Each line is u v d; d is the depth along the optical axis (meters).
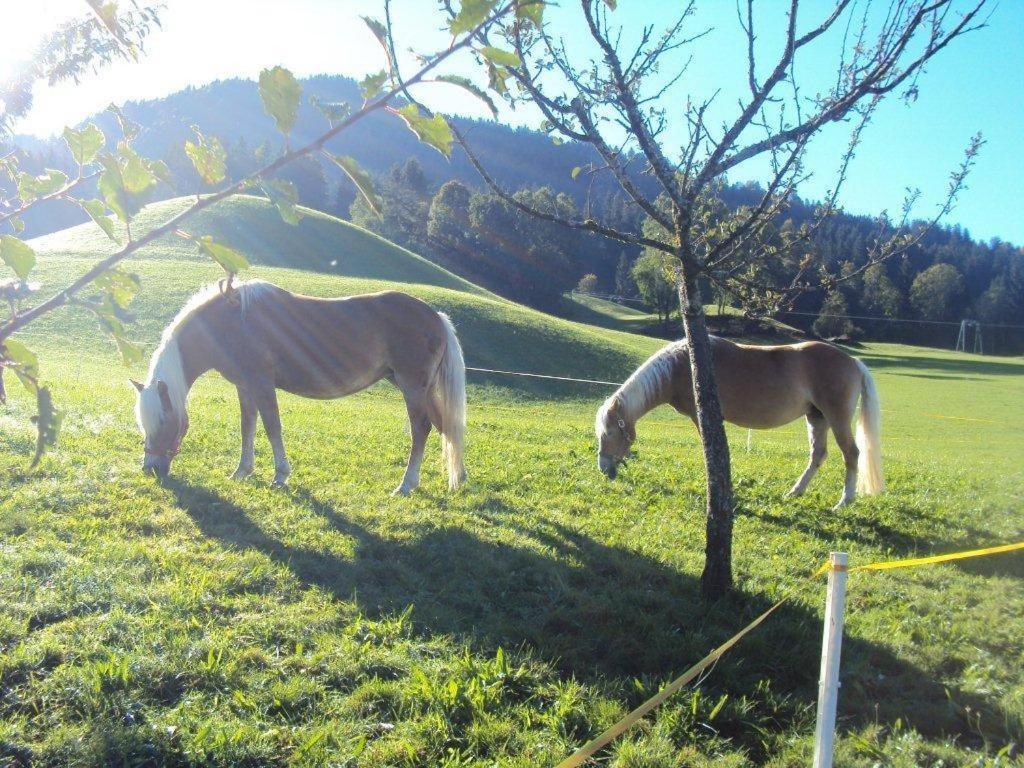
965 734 4.69
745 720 4.57
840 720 4.73
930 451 22.81
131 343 1.43
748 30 5.32
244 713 4.18
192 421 11.78
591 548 7.38
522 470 10.65
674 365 9.91
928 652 5.61
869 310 79.25
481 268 79.12
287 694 4.35
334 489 8.64
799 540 8.33
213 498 7.67
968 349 79.81
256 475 8.91
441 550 6.91
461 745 4.09
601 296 88.38
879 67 4.91
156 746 3.82
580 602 5.98
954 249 98.69
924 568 7.65
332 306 8.69
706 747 4.29
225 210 51.94
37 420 1.33
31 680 4.23
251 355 8.46
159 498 7.47
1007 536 8.88
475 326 38.56
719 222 6.12
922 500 10.73
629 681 4.90
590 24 5.31
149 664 4.44
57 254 39.25
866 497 10.70
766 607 6.16
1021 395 45.34
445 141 1.48
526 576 6.51
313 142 1.44
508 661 4.90
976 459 20.23
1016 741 4.56
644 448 15.13
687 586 6.54
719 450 6.27
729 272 5.57
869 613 6.29
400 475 9.73
